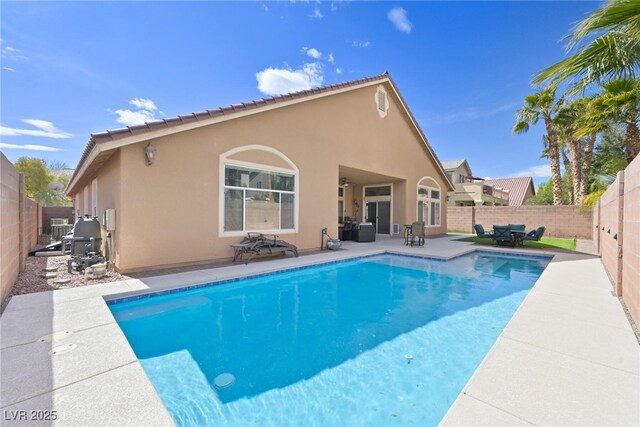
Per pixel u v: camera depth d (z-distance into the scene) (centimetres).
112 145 614
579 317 418
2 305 448
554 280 638
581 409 222
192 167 757
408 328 463
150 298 555
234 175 851
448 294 645
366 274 825
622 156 1420
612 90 812
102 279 613
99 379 261
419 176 1739
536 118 1761
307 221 1058
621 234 514
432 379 323
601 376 267
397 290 677
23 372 269
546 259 1036
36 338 339
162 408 226
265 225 931
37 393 239
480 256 1106
